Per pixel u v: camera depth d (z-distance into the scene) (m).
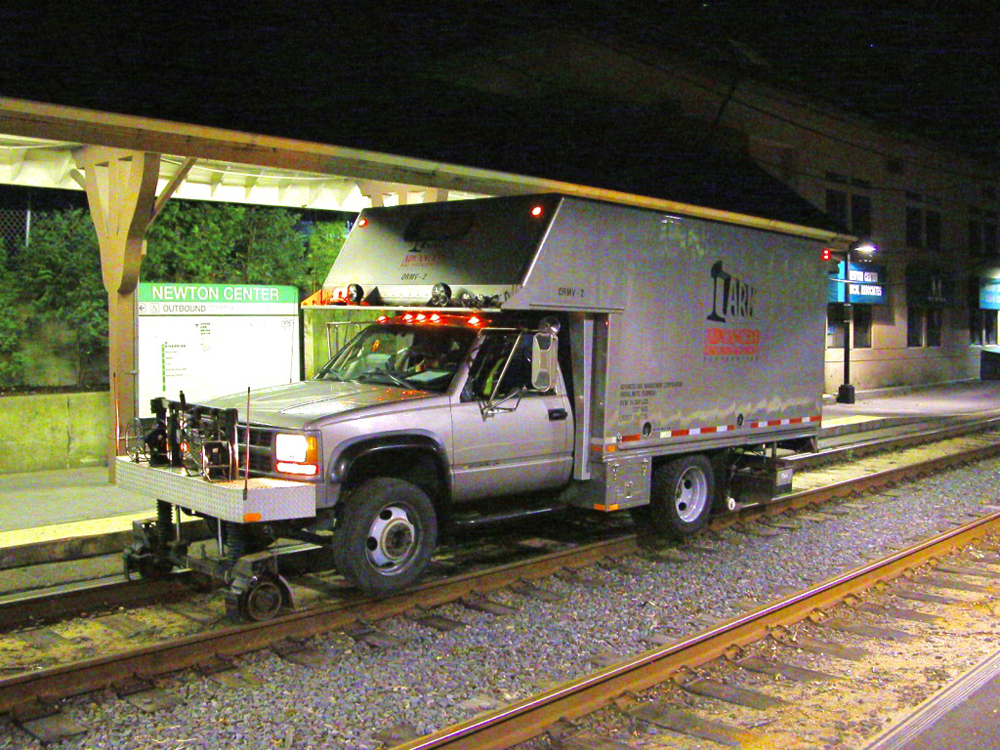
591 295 8.34
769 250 10.62
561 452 8.59
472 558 9.01
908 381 31.91
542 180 9.11
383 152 8.22
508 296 7.62
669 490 9.51
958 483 13.59
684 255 9.41
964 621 7.30
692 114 22.03
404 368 8.32
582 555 8.80
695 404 9.63
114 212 10.43
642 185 13.65
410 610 7.20
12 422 12.00
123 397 10.96
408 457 7.76
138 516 9.59
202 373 12.00
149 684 5.64
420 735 5.04
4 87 6.57
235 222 13.81
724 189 17.64
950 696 5.60
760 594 7.90
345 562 7.02
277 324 12.57
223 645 6.20
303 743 4.94
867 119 27.81
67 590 7.49
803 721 5.36
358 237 9.12
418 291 8.30
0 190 12.41
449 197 13.02
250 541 7.27
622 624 7.03
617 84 20.11
